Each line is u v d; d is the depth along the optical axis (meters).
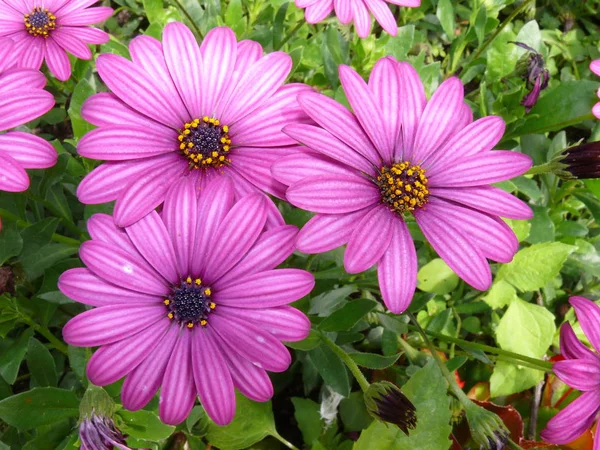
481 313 0.28
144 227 0.16
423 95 0.18
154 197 0.17
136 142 0.17
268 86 0.18
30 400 0.17
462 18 0.36
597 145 0.19
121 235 0.16
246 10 0.31
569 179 0.19
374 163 0.17
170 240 0.16
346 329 0.20
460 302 0.27
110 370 0.16
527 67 0.26
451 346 0.26
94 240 0.16
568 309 0.28
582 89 0.26
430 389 0.20
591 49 0.36
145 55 0.18
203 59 0.18
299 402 0.23
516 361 0.23
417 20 0.34
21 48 0.23
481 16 0.28
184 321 0.17
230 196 0.17
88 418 0.16
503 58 0.29
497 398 0.26
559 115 0.26
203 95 0.18
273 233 0.16
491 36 0.30
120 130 0.17
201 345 0.16
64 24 0.23
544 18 0.37
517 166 0.17
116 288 0.16
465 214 0.17
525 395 0.26
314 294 0.23
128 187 0.17
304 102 0.16
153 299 0.17
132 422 0.18
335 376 0.20
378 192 0.17
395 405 0.17
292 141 0.18
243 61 0.18
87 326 0.16
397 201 0.17
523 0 0.35
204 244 0.17
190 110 0.18
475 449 0.24
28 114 0.17
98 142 0.16
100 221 0.16
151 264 0.16
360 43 0.27
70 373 0.23
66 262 0.21
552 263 0.25
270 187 0.18
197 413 0.21
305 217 0.22
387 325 0.23
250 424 0.22
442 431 0.20
